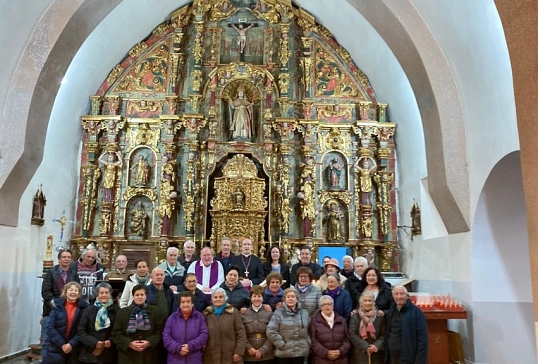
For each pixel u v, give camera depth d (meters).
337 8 13.97
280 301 7.29
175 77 14.78
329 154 14.96
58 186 13.20
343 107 15.14
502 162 8.72
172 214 14.18
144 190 14.27
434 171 10.50
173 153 14.46
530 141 5.99
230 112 14.90
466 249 10.06
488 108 9.10
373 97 15.28
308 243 13.90
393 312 6.68
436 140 10.35
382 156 14.73
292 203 14.51
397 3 10.40
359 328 6.65
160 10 14.60
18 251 10.85
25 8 9.62
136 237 14.05
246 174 14.20
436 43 10.36
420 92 10.73
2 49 9.66
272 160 14.62
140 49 15.12
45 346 6.79
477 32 8.79
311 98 15.09
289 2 15.28
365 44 14.25
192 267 8.26
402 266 14.12
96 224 14.09
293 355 6.46
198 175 14.43
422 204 12.77
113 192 14.19
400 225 14.41
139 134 14.62
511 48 6.32
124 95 14.90
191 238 13.80
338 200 14.67
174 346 6.29
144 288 6.59
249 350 6.65
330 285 7.31
